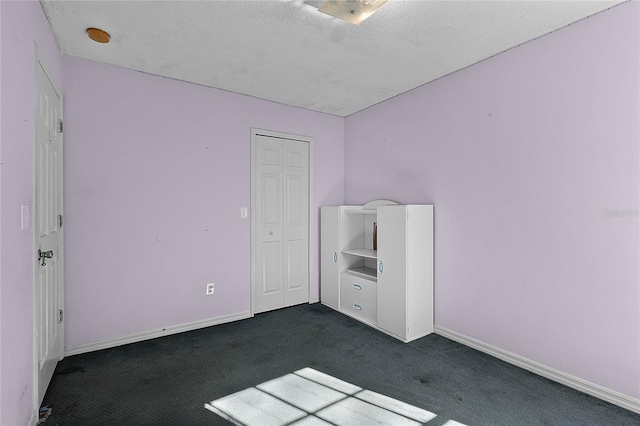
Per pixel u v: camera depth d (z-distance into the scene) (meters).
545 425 1.76
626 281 1.92
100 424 1.75
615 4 1.94
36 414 1.73
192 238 3.16
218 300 3.31
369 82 3.13
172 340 2.89
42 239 1.95
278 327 3.21
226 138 3.37
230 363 2.46
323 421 1.79
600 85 2.02
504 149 2.53
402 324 2.90
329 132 4.16
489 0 1.90
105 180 2.73
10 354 1.39
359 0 1.83
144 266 2.91
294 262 3.91
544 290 2.29
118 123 2.79
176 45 2.43
